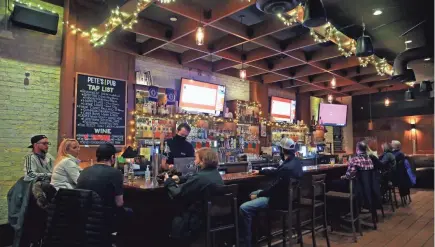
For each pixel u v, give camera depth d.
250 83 9.09
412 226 5.20
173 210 3.59
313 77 9.33
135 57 6.41
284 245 3.88
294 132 10.34
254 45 6.69
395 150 6.93
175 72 7.27
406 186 6.70
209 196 2.98
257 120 8.87
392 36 6.41
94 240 2.61
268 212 3.77
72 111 5.25
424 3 5.01
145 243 3.51
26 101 4.86
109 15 4.83
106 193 2.92
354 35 6.32
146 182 3.59
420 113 11.47
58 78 5.22
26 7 4.58
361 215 5.94
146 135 6.37
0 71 4.62
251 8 5.04
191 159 3.85
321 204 4.10
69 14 5.20
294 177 3.69
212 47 6.30
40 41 5.04
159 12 5.11
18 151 4.74
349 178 4.70
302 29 5.86
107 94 5.74
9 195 3.73
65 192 2.67
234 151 8.02
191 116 7.18
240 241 3.78
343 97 12.83
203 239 3.53
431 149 11.30
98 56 5.66
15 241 3.47
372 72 8.27
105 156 3.10
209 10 4.84
